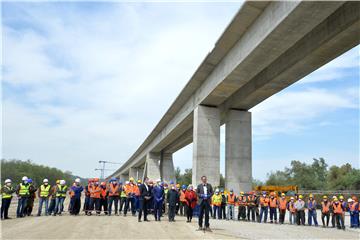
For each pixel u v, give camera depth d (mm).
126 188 17906
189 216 15203
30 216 16844
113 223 13609
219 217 19375
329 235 13383
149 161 55531
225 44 19156
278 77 19859
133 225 13055
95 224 13156
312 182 83688
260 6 15281
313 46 16266
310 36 16578
